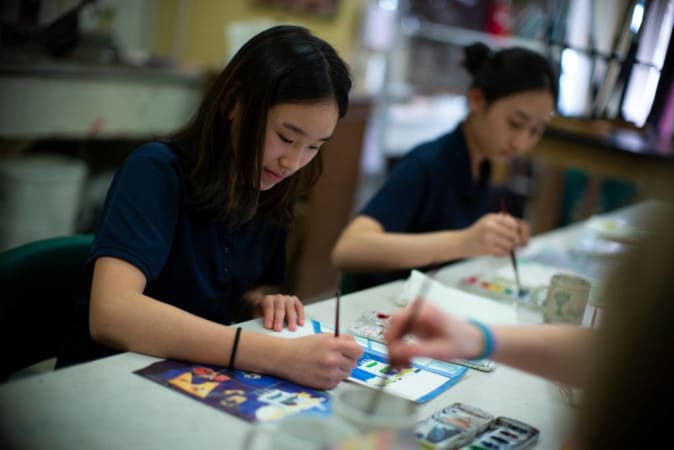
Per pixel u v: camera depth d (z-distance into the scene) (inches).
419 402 40.8
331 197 139.3
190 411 35.8
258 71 45.0
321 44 46.8
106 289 43.5
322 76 44.8
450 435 36.4
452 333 35.6
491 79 71.3
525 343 37.0
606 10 102.6
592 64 106.3
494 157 74.8
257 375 40.7
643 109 103.2
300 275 135.9
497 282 68.5
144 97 124.7
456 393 43.1
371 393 33.5
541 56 72.1
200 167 49.3
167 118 130.6
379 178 170.6
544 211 144.6
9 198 112.9
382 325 51.8
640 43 99.9
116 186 48.8
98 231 46.9
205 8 154.5
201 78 134.4
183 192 49.8
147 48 147.3
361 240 67.9
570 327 38.0
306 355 40.3
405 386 42.7
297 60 44.6
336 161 138.2
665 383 25.6
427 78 177.6
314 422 31.1
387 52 158.7
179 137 51.5
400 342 35.1
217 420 35.2
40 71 108.3
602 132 108.0
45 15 112.3
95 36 118.9
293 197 55.4
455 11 160.1
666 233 26.2
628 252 27.5
